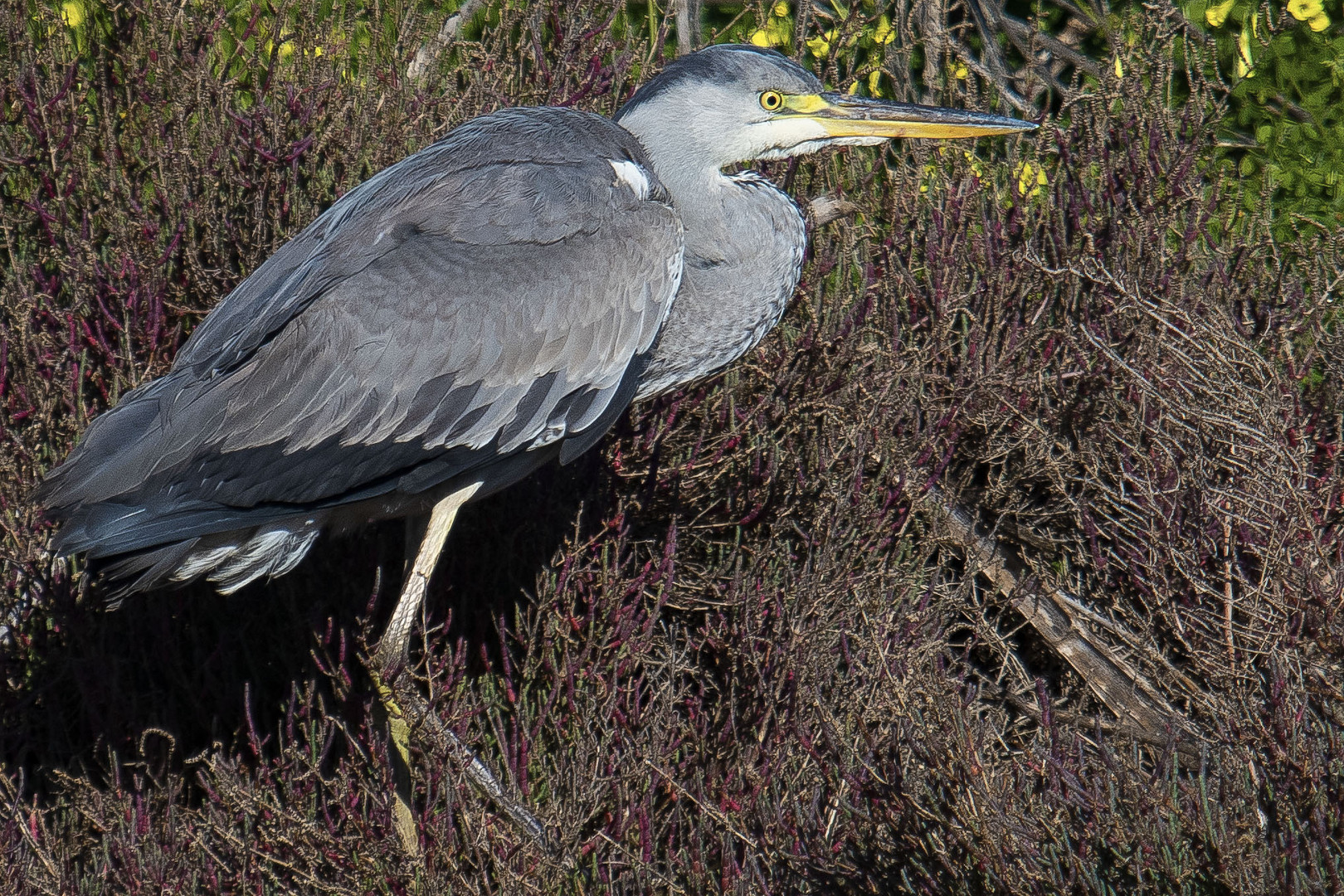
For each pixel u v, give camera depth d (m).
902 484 7.42
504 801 6.45
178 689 7.31
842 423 7.57
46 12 8.48
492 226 6.39
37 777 7.02
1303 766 5.48
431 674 6.71
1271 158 9.44
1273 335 7.59
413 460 6.38
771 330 7.60
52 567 7.25
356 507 6.74
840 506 7.17
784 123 7.33
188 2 8.70
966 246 8.13
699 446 7.55
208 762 6.38
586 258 6.41
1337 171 9.20
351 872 6.05
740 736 6.82
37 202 7.54
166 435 6.24
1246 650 6.30
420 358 6.24
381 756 6.42
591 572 7.12
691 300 7.15
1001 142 9.52
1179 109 9.16
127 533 6.18
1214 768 6.04
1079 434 7.74
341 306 6.24
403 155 7.99
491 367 6.30
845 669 7.32
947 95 9.31
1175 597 7.16
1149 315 6.85
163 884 5.96
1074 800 5.47
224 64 9.01
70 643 7.05
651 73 8.89
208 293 7.41
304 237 6.77
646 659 6.91
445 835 6.22
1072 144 8.71
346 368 6.22
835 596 7.09
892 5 11.03
